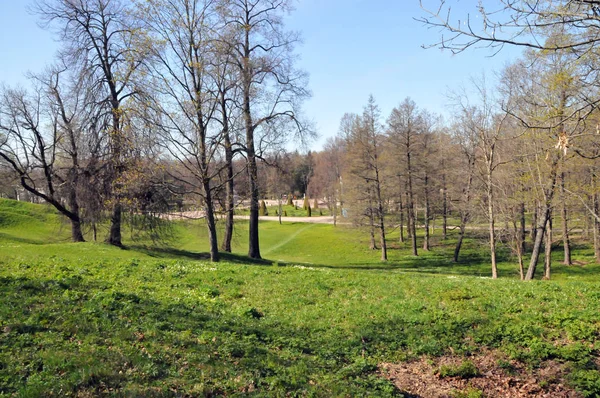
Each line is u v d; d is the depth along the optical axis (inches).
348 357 386.9
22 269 611.5
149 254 1053.8
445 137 1654.8
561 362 372.2
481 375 361.4
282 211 3555.6
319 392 292.0
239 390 281.0
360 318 472.7
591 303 484.4
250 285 610.5
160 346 337.4
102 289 523.5
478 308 489.4
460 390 339.0
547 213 976.3
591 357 374.9
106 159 1039.6
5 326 342.0
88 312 394.0
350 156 1737.2
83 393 250.8
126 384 265.1
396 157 1700.3
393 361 386.0
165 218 1192.2
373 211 1775.3
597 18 216.5
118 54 1050.7
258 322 456.1
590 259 1568.7
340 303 530.6
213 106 873.5
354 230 1957.4
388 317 472.7
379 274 687.7
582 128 449.4
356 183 1745.8
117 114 967.0
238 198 1354.6
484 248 1802.4
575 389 333.1
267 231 2571.4
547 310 473.7
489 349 403.5
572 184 890.7
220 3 900.6
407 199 1822.1
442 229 2497.5
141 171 898.1
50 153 1301.7
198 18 836.6
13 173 1219.2
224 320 437.4
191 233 2137.1
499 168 1031.0
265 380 300.2
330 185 2891.2
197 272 673.0
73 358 290.0
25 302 407.8
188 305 491.5
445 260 1750.7
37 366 279.3
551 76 573.3
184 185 1007.0
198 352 334.0
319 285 601.0
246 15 1146.7
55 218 2009.1
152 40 800.9
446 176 1692.9
